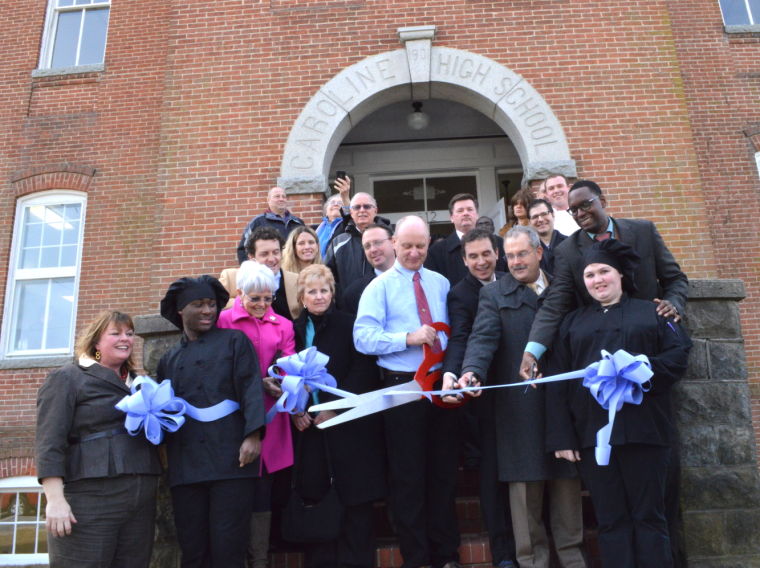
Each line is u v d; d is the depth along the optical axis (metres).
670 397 4.15
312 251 4.99
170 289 3.85
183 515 3.56
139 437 3.61
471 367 3.61
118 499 3.48
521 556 3.62
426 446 3.83
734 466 4.11
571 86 8.14
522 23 8.34
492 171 10.44
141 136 10.01
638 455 3.31
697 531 3.98
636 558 3.27
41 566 8.59
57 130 10.15
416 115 9.34
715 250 9.26
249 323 4.03
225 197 8.04
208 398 3.62
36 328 9.77
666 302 3.57
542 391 3.72
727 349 4.32
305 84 8.30
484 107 8.35
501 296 3.88
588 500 4.44
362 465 3.76
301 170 8.03
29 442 8.98
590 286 3.55
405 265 4.02
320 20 8.47
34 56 10.55
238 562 3.47
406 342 3.74
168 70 8.42
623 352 3.17
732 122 9.68
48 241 9.99
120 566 3.55
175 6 8.62
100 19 10.87
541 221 5.19
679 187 7.81
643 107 8.05
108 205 9.82
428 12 8.41
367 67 8.28
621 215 7.76
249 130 8.20
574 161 7.88
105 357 3.76
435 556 3.82
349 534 3.77
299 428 3.82
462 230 5.31
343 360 4.01
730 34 9.99
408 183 10.59
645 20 8.31
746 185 9.47
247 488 3.55
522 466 3.61
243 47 8.45
